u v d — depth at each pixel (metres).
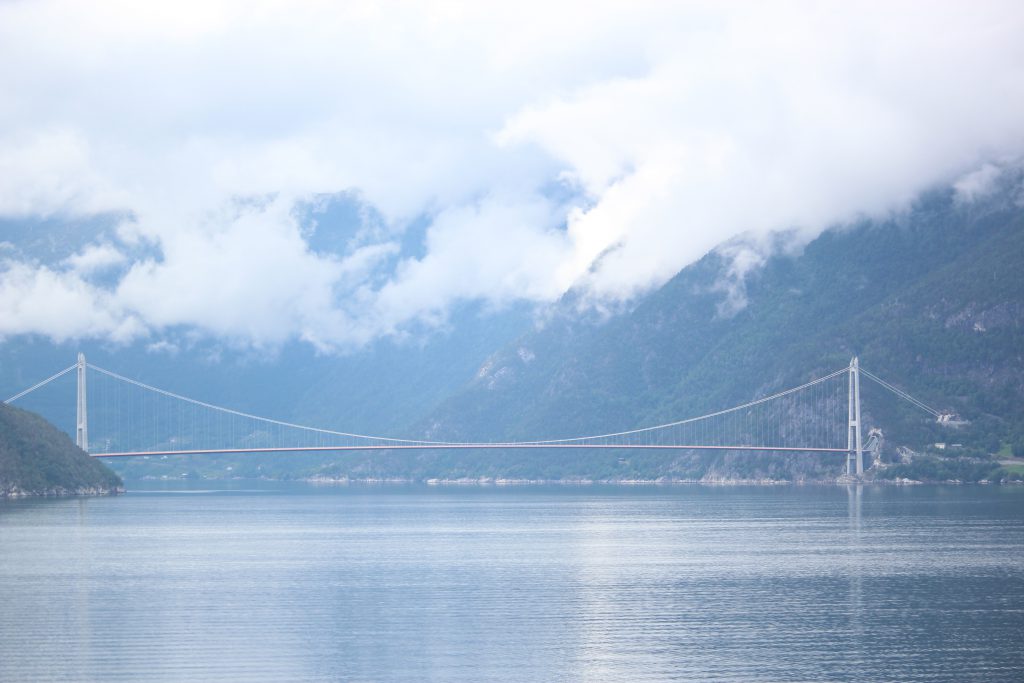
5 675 91.25
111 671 92.12
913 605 116.62
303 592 129.38
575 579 138.25
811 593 124.75
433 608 118.19
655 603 119.50
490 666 93.12
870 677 88.69
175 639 103.25
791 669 91.00
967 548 167.00
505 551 173.38
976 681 87.69
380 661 95.00
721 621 109.25
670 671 90.94
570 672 91.06
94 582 138.38
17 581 139.50
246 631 106.69
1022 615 110.94
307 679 89.88
